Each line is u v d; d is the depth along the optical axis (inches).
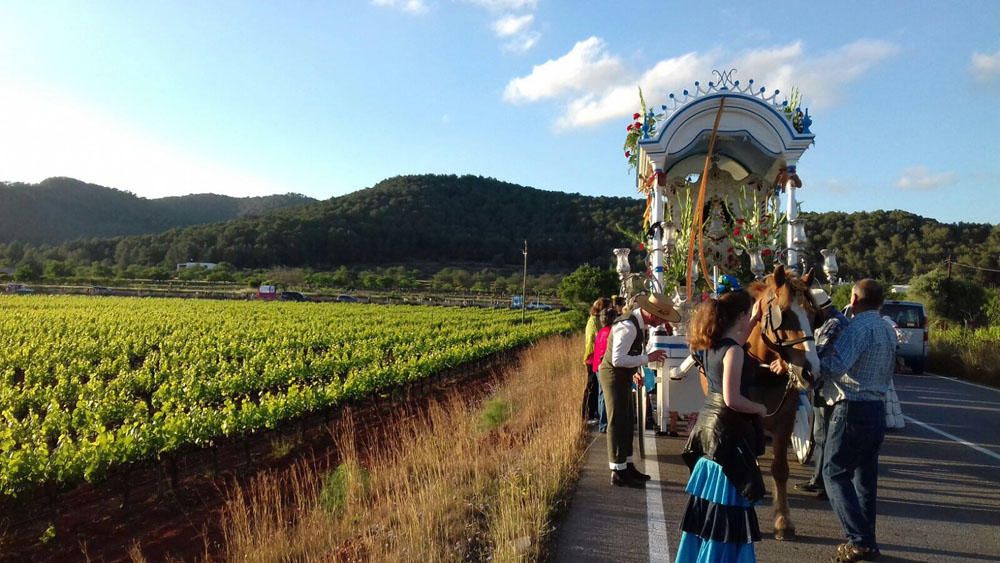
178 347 904.9
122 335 1003.3
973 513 227.6
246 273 4089.6
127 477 316.2
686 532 154.3
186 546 263.3
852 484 190.2
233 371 671.8
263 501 258.7
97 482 301.1
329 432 448.1
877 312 195.5
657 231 333.1
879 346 188.5
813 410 251.0
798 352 199.5
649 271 347.9
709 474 151.6
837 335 203.9
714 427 151.4
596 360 326.3
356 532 221.0
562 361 637.9
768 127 323.9
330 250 4658.0
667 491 247.9
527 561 181.0
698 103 322.7
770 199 385.4
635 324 248.1
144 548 264.7
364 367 685.9
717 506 148.9
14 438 390.0
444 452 292.5
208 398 532.4
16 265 4333.2
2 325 1145.4
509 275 3998.5
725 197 400.2
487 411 416.8
